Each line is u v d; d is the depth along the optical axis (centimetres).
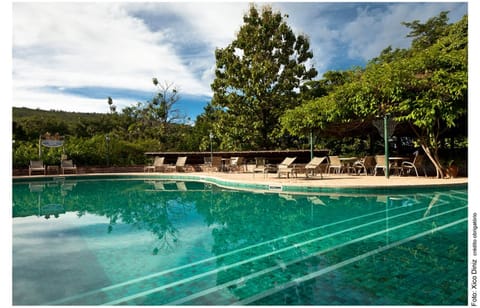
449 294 293
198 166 1862
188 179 1533
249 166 1571
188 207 834
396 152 1784
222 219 669
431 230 519
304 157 1670
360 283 322
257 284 328
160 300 298
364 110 1079
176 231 572
